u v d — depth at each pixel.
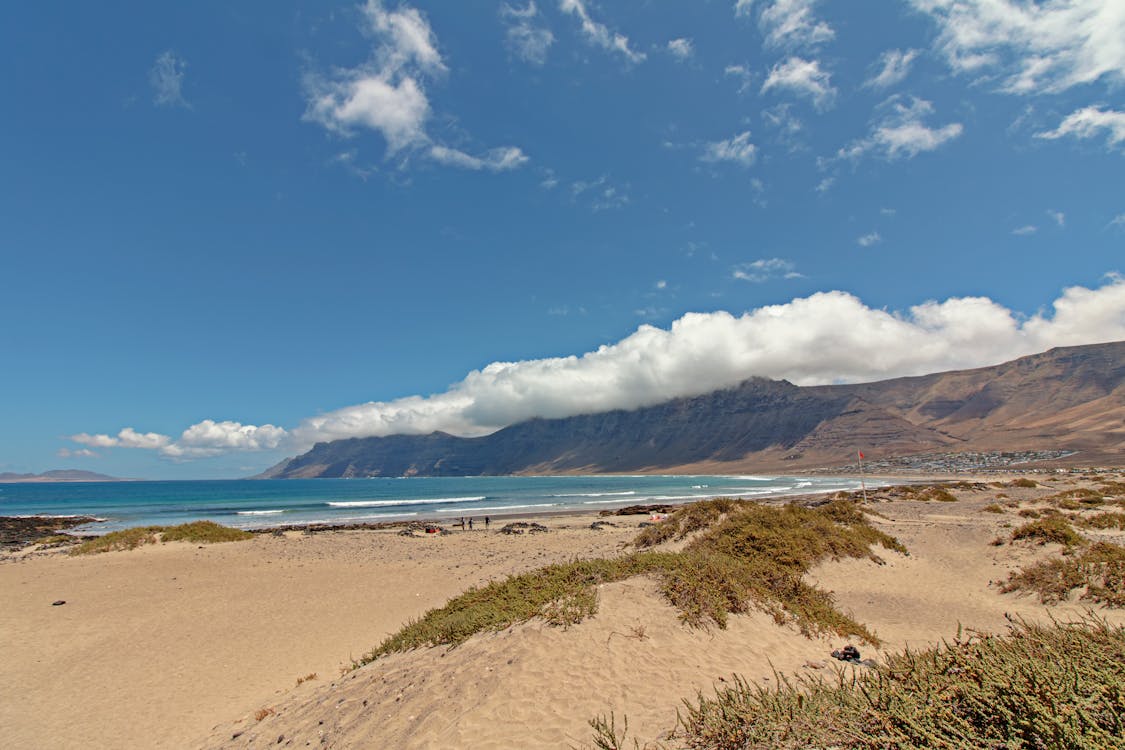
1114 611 10.87
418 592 18.20
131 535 29.22
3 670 11.68
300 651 12.73
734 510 19.95
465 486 192.50
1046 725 3.59
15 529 48.16
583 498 87.75
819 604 10.77
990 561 16.33
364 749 6.25
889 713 4.29
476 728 6.21
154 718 9.37
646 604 9.37
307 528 45.19
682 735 5.57
